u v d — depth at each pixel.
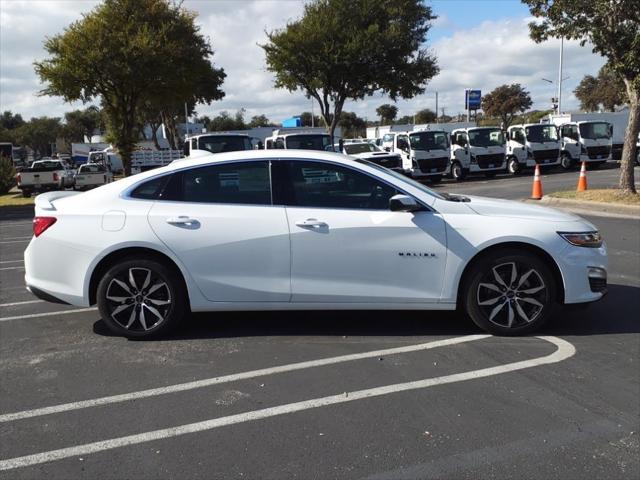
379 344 4.91
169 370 4.46
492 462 3.11
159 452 3.28
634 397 3.85
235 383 4.20
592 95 57.50
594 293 4.98
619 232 10.32
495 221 4.89
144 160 24.03
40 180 26.31
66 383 4.27
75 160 62.78
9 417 3.75
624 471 3.01
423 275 4.90
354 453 3.23
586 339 4.94
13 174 30.86
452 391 3.98
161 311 5.07
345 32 25.72
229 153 5.22
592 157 25.75
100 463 3.19
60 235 4.98
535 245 4.85
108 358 4.74
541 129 25.72
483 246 4.85
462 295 5.03
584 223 5.11
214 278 4.94
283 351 4.80
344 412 3.71
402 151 24.58
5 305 6.47
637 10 12.38
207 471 3.08
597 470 3.03
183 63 23.31
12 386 4.23
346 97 27.80
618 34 12.88
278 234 4.88
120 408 3.85
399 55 26.14
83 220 4.97
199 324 5.52
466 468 3.06
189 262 4.91
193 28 23.67
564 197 14.84
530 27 14.10
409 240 4.87
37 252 5.04
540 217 5.00
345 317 5.64
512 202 5.42
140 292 5.05
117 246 4.91
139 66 21.88
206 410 3.79
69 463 3.19
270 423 3.59
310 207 4.96
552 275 4.96
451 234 4.86
